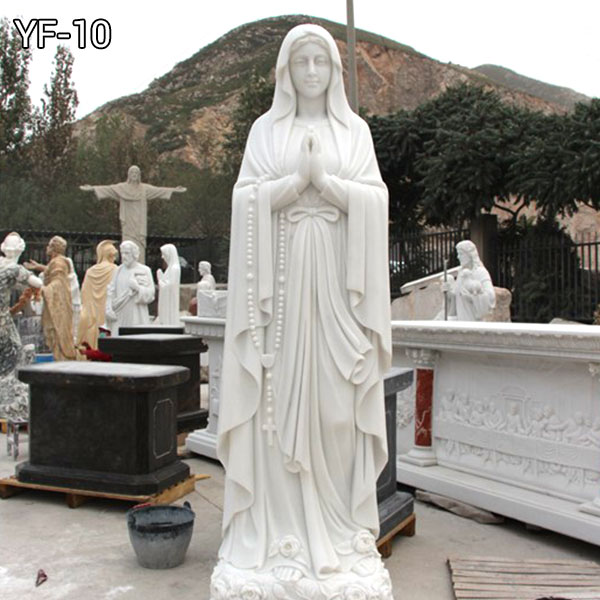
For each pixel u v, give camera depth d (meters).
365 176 3.23
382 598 2.93
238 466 3.09
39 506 4.93
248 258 3.13
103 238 22.16
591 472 4.10
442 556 3.95
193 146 44.41
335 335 3.08
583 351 3.92
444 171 15.31
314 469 3.09
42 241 21.50
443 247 15.97
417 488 5.04
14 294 11.91
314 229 3.12
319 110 3.38
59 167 32.00
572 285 14.20
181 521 3.96
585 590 3.38
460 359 4.97
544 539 4.23
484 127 15.41
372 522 3.14
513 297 14.87
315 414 3.06
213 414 6.37
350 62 10.70
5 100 31.55
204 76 58.06
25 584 3.56
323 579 2.91
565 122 14.11
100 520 4.64
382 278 3.14
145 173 30.56
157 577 3.65
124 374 4.81
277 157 3.21
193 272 23.91
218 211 28.22
